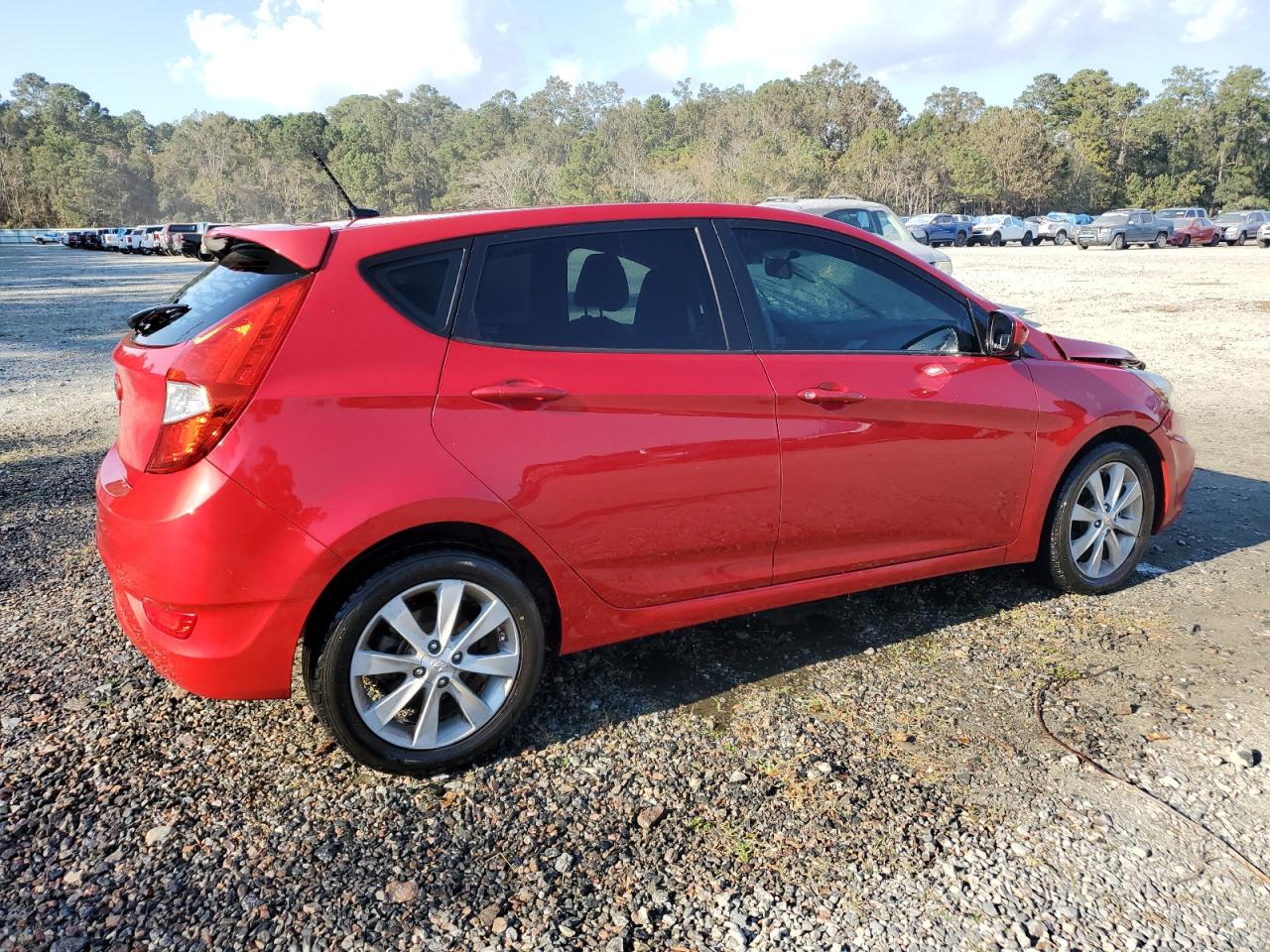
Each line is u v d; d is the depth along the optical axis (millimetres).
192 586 2361
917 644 3467
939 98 110250
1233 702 3018
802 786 2609
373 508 2426
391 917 2135
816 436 3051
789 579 3195
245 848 2377
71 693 3150
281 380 2381
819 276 3211
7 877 2264
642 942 2057
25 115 148000
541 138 141000
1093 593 3867
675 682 3211
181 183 144000
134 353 2703
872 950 2025
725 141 105875
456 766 2709
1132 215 38000
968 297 3514
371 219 2875
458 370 2559
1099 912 2119
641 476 2781
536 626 2730
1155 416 3871
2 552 4504
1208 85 111562
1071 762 2699
